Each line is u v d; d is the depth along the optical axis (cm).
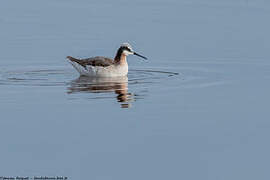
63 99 1620
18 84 1812
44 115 1470
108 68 1950
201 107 1552
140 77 1948
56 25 2708
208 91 1725
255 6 3031
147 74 2002
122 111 1506
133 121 1427
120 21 2767
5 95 1667
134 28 2653
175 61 2192
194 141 1308
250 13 2891
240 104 1583
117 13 2916
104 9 2998
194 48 2367
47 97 1644
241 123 1426
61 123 1409
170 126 1400
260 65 2105
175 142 1302
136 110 1517
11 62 2152
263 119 1453
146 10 2973
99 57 2022
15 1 3170
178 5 3078
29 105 1558
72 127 1382
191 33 2581
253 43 2423
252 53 2280
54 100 1609
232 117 1472
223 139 1324
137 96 1659
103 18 2823
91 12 2938
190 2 3145
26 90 1731
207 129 1383
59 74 1995
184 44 2422
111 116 1464
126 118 1450
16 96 1655
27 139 1309
